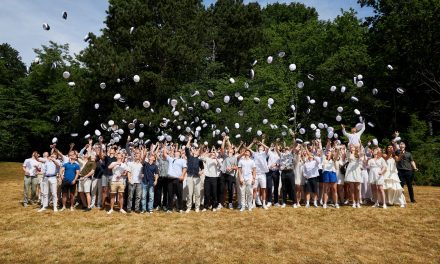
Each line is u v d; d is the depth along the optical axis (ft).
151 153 38.24
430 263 22.56
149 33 81.41
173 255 23.67
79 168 37.96
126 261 22.74
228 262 22.45
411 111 87.35
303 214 34.60
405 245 25.80
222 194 38.37
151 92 85.10
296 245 25.64
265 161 38.29
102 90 87.10
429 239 26.99
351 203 39.81
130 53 81.56
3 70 145.89
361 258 23.24
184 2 89.81
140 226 30.71
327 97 91.40
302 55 97.86
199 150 39.42
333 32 92.89
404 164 39.52
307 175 37.83
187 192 37.81
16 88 128.98
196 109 83.30
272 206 39.01
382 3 89.04
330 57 90.22
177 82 86.48
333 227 30.14
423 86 87.10
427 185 62.90
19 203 42.93
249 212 35.94
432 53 80.64
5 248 25.30
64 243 26.27
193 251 24.38
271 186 39.27
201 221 32.42
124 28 84.69
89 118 95.09
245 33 114.83
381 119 92.07
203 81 95.45
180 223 31.71
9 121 121.80
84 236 27.91
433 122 89.97
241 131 74.59
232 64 117.50
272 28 120.26
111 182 36.35
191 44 88.79
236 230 29.37
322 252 24.30
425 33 78.23
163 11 85.51
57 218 33.88
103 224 31.53
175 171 36.58
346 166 38.70
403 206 37.06
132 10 85.10
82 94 92.22
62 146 129.08
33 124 122.01
